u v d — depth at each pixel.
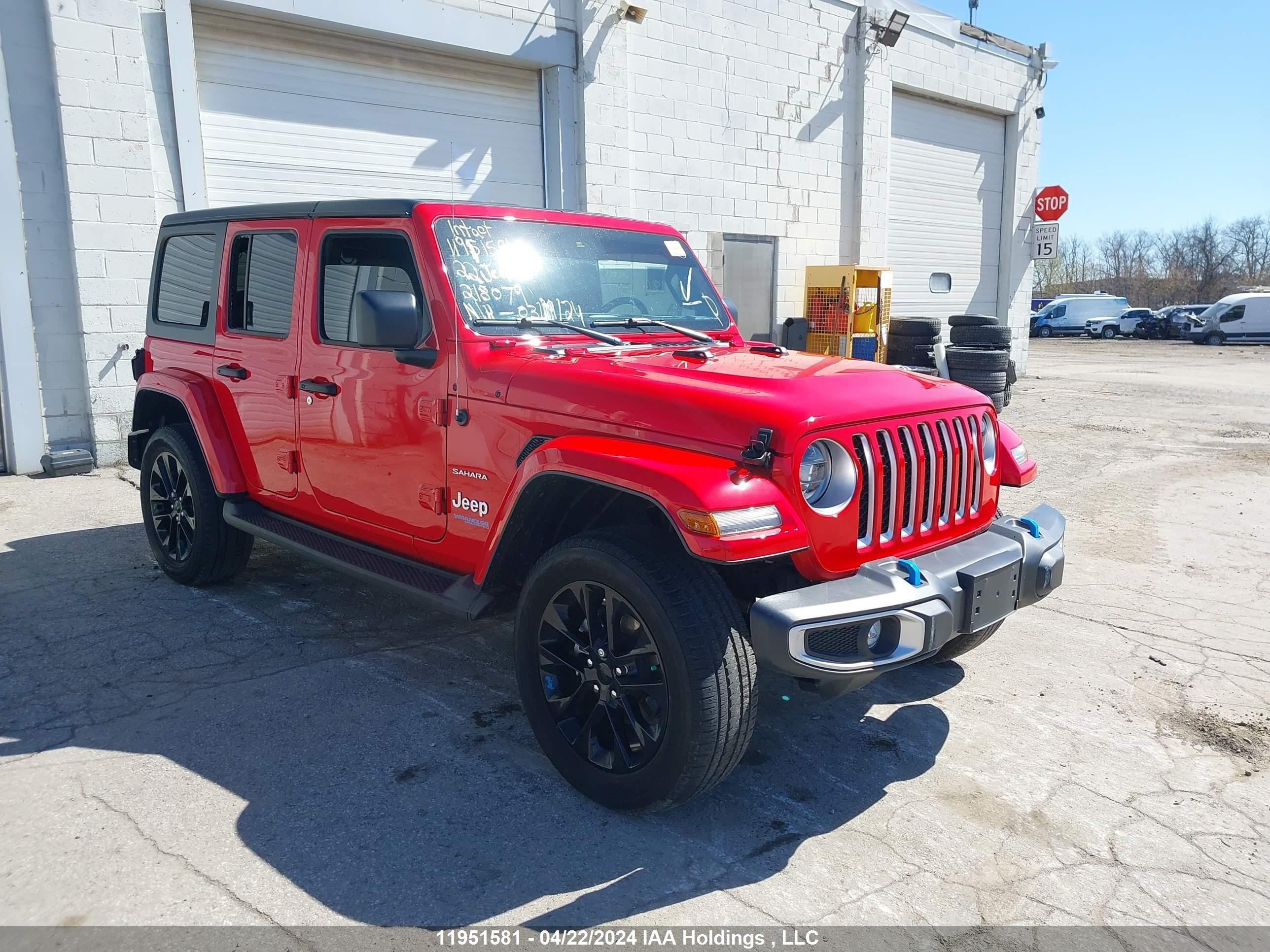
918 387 3.22
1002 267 18.64
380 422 3.61
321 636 4.32
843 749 3.39
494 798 2.96
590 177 10.95
